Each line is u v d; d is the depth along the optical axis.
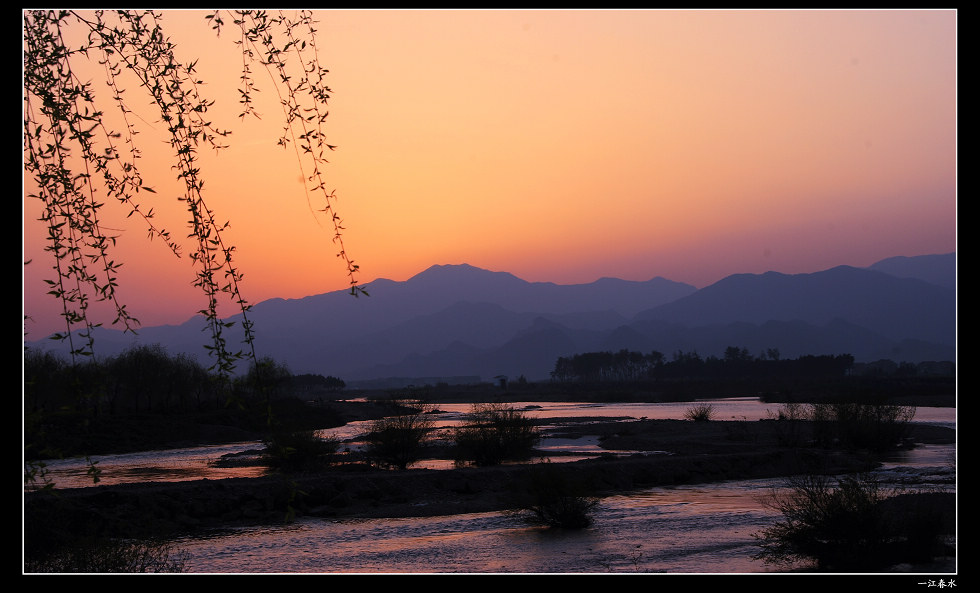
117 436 46.34
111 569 12.16
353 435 56.53
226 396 4.25
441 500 23.50
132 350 62.06
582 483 19.69
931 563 12.76
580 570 13.70
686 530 17.69
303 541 17.73
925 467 28.56
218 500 21.38
